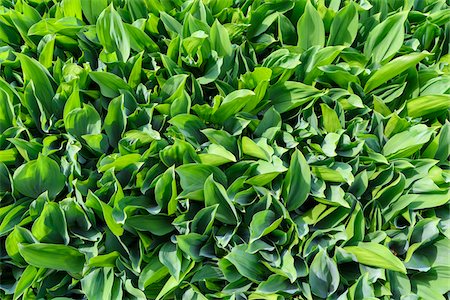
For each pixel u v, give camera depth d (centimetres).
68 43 132
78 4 137
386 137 122
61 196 116
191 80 126
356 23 132
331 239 112
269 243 112
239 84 122
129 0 136
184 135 114
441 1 146
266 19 135
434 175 118
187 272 108
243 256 109
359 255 109
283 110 123
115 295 110
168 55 127
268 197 112
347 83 126
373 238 113
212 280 112
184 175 110
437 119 128
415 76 127
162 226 111
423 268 111
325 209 115
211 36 126
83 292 111
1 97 118
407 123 120
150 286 111
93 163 118
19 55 118
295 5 137
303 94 122
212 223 111
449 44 138
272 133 117
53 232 111
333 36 133
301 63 127
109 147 119
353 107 123
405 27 140
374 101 124
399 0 148
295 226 110
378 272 110
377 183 118
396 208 115
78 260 111
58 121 118
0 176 116
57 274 114
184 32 128
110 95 121
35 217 112
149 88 125
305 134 119
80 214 111
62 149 119
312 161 116
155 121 120
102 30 127
